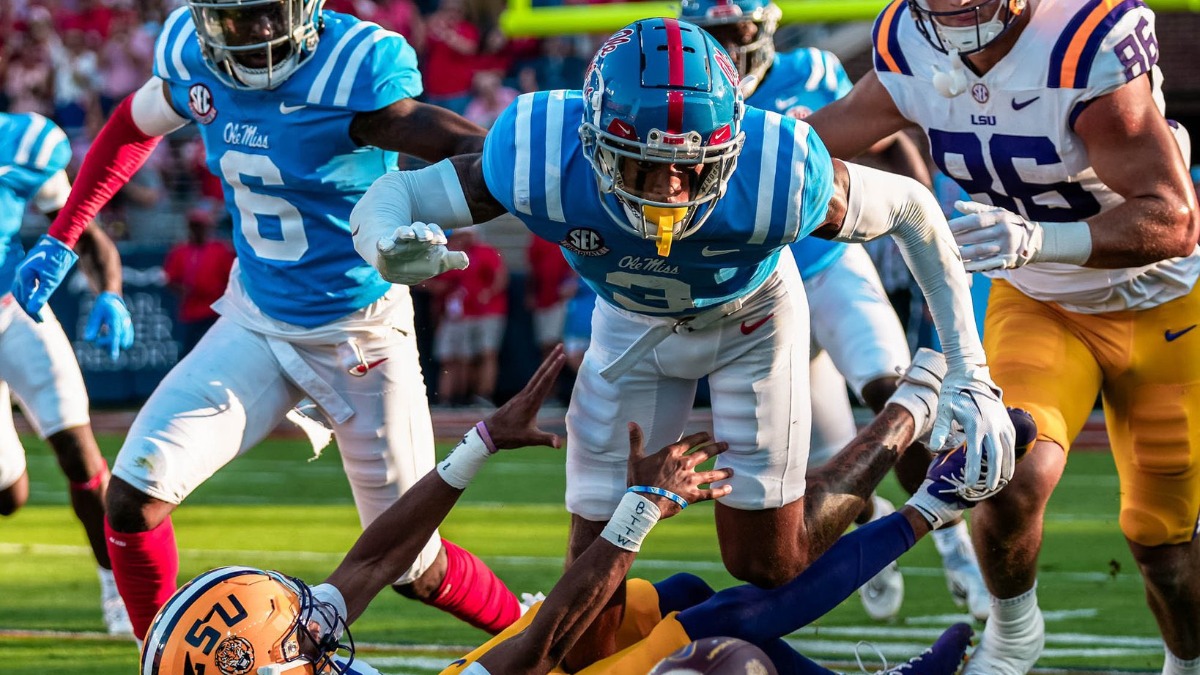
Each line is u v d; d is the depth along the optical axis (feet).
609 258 18.19
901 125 23.90
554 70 81.00
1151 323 22.62
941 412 19.21
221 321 24.94
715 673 18.26
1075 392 22.59
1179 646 23.36
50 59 83.05
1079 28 20.90
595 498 21.83
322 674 16.94
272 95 23.27
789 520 20.53
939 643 21.52
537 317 70.69
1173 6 53.57
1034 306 23.38
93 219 27.58
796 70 29.89
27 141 28.71
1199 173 71.05
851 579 20.70
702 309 19.99
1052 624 28.32
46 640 27.66
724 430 20.89
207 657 15.92
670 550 37.63
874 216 18.07
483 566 25.54
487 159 17.40
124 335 28.14
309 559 36.63
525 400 19.17
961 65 21.58
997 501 21.15
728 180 16.88
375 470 24.84
